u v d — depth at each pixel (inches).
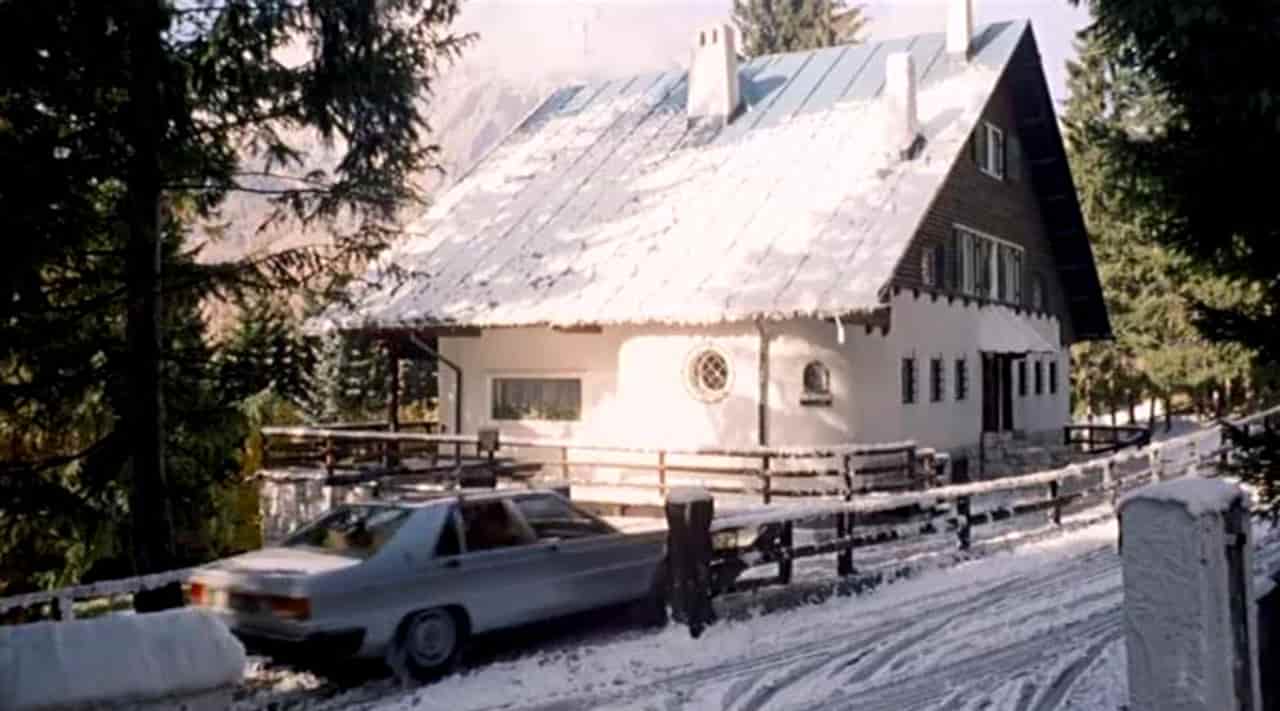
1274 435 290.2
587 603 402.6
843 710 315.3
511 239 981.2
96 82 369.4
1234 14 274.1
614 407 893.2
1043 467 1056.8
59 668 101.0
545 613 389.1
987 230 1050.7
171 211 476.1
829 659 372.8
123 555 511.8
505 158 1133.7
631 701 326.0
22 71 348.5
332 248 423.8
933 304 937.5
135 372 394.0
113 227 397.4
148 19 366.9
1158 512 132.3
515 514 397.7
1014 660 364.5
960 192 988.6
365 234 432.5
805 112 1023.0
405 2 426.0
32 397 390.3
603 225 958.4
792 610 446.0
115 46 370.3
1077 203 1198.9
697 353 858.1
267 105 412.5
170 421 429.1
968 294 1005.8
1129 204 325.7
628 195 992.9
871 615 438.3
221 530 685.3
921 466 762.2
